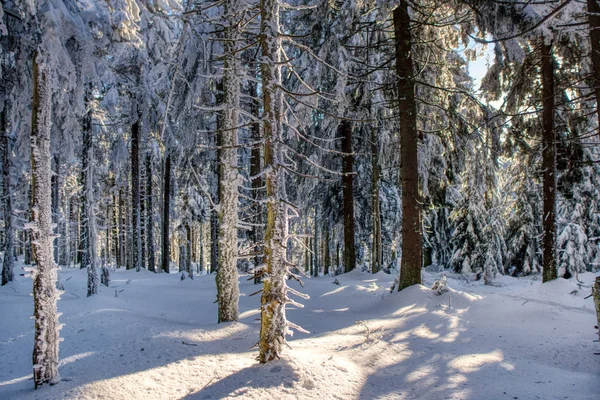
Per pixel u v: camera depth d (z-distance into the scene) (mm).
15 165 14828
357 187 20297
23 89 9570
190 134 14852
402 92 11094
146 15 13750
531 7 9750
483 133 13766
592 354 5746
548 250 12008
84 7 9375
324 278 16875
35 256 5086
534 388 4641
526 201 20016
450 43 13531
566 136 14555
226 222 8547
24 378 5543
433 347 6406
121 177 27047
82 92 9195
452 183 19578
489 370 5328
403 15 11297
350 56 12602
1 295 12289
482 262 19328
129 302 11977
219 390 4621
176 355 6031
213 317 9961
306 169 16531
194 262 46719
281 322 5418
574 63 12266
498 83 13195
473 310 8594
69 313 9812
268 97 5641
